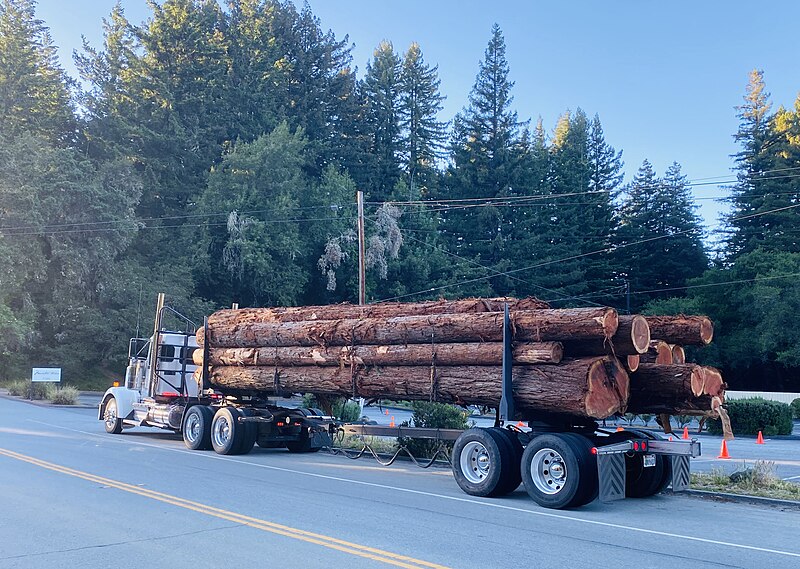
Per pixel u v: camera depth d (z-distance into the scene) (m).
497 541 7.92
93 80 63.25
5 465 12.59
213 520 8.50
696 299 54.25
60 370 36.81
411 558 6.97
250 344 16.73
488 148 68.81
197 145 61.72
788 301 47.72
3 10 56.56
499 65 69.38
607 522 9.49
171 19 63.00
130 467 12.91
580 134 78.06
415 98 78.62
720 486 12.76
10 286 44.53
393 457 15.19
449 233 67.75
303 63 75.44
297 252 57.12
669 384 11.36
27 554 6.88
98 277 48.69
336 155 71.69
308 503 9.88
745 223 60.12
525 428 13.17
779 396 40.97
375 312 14.72
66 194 46.84
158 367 19.02
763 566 7.14
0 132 51.38
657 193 66.50
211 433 16.36
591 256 66.00
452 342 12.77
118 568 6.44
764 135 61.16
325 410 17.12
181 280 53.25
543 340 11.46
